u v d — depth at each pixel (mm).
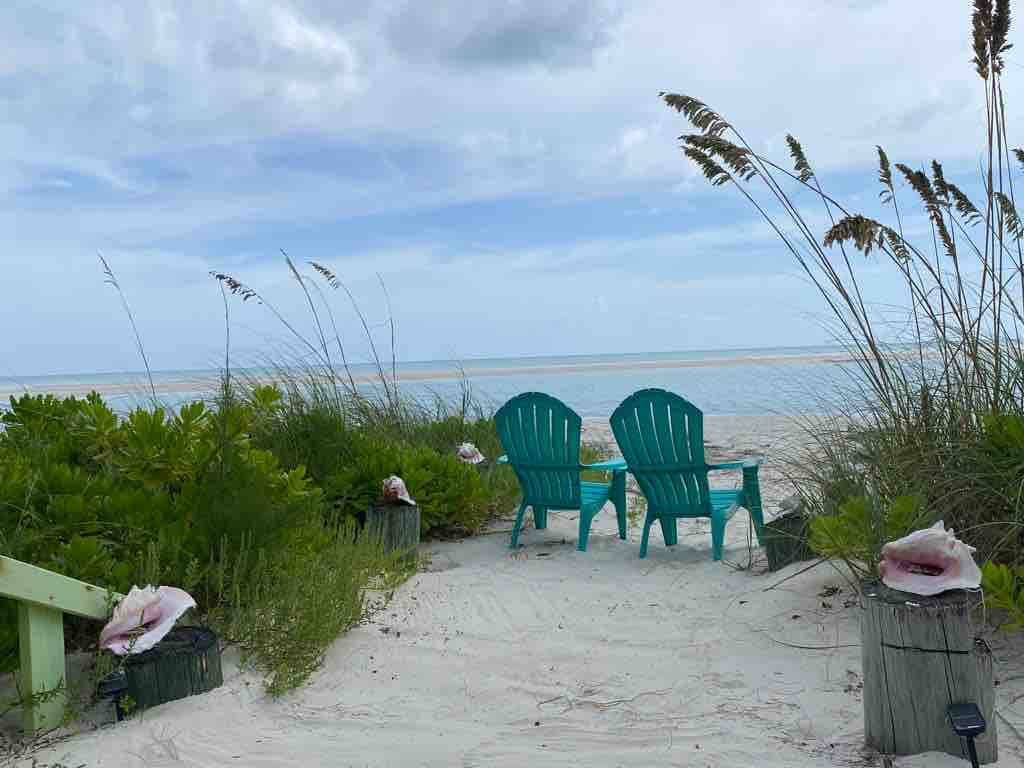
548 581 4582
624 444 4984
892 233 3791
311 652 3375
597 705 2912
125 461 4215
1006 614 3244
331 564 4168
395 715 2895
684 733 2654
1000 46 3658
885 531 3248
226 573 3678
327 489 5500
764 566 4523
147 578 3355
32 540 3262
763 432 10398
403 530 5043
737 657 3248
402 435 7383
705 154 4188
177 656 2984
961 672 2297
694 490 4910
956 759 2287
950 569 2418
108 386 36125
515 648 3518
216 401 5902
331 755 2594
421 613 4047
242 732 2762
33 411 5078
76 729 2875
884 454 3734
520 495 6582
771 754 2465
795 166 4039
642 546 5000
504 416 5449
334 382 7508
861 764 2352
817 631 3383
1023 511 3174
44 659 2834
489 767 2488
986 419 3367
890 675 2369
